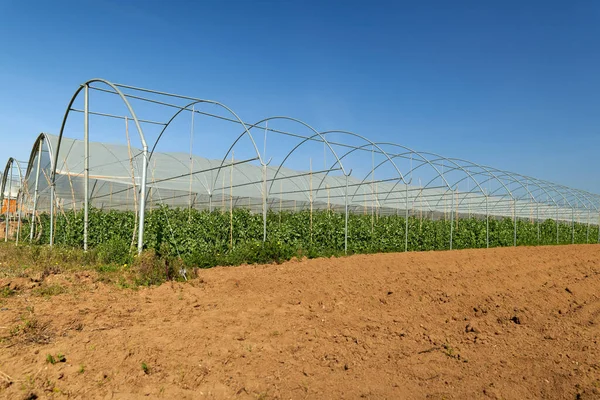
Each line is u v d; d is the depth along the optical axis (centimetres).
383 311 687
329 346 519
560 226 2948
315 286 844
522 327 616
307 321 620
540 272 1115
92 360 438
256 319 618
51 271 859
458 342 550
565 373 447
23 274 830
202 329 561
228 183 2270
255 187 2367
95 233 1527
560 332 588
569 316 678
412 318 654
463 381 430
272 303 714
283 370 444
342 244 1576
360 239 1662
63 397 365
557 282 975
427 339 559
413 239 1820
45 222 1930
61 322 562
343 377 431
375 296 773
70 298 689
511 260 1383
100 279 830
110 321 582
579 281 983
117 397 369
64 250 1173
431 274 1031
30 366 416
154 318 611
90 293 732
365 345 525
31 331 519
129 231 1386
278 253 1216
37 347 465
